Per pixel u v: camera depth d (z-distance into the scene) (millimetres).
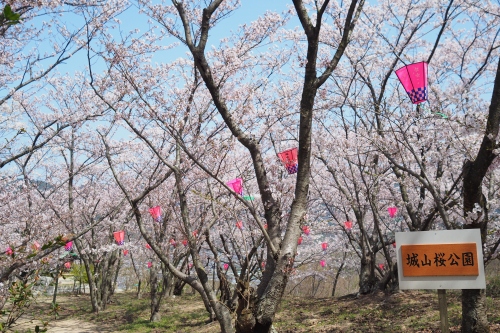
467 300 6348
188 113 8227
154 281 15258
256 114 9195
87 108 11242
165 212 12539
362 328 9688
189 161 8539
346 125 11977
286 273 5066
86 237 19359
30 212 12781
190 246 6738
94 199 17281
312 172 13859
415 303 11453
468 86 7508
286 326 11094
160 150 10703
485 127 5930
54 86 13320
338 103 10711
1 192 12664
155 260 15273
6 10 3029
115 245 15180
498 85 5602
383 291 13750
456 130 7809
